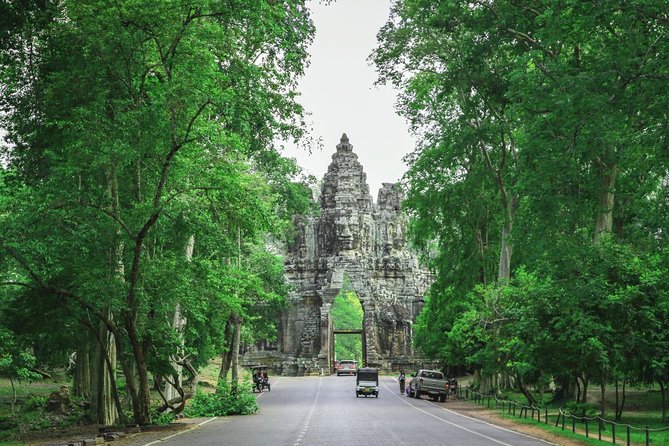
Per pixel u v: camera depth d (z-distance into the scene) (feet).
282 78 128.26
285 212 204.44
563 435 95.55
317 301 344.90
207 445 82.02
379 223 357.82
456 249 198.90
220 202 116.47
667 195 107.65
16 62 108.37
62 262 105.81
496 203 194.18
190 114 105.70
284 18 128.16
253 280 168.96
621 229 147.02
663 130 94.22
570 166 113.29
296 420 121.80
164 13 97.81
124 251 116.47
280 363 338.34
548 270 119.03
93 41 101.30
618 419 120.37
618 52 95.61
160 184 103.45
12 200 102.53
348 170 355.15
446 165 177.99
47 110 108.27
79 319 111.86
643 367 117.19
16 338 124.67
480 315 161.99
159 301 110.32
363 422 116.16
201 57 101.35
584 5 96.73
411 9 164.25
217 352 195.42
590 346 111.24
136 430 104.37
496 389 183.52
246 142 123.95
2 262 101.65
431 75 179.52
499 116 164.96
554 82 103.40
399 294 350.43
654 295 115.44
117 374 189.78
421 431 99.45
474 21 137.59
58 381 236.84
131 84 107.24
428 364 337.31
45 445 86.02
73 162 100.37
